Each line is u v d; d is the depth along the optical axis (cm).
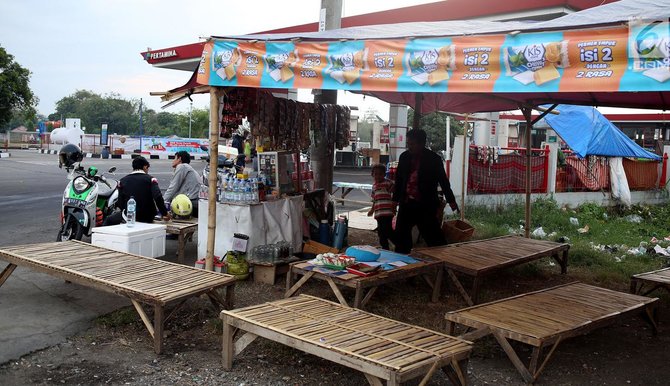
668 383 422
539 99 797
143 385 380
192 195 812
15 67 2550
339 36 495
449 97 843
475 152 1273
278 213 690
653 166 1766
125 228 611
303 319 405
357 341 362
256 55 523
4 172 1966
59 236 721
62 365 404
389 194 772
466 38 417
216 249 664
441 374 419
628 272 787
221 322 487
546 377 422
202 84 560
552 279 739
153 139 3594
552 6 987
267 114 707
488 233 1027
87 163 2552
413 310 572
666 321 577
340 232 797
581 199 1522
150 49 1870
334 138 899
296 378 399
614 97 738
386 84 452
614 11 452
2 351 416
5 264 670
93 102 8162
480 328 419
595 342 509
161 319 425
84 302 541
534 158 1409
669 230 1273
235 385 386
